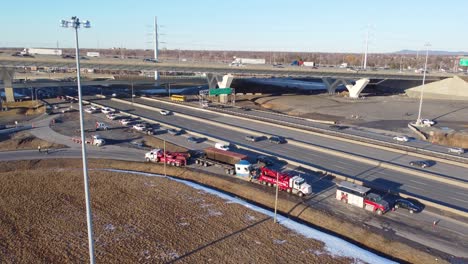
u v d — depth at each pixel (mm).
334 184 49625
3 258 30891
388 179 51031
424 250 33906
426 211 41469
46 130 79375
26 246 32906
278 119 92938
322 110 111312
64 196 44281
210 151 57219
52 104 114625
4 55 110812
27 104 113125
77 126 83688
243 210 41438
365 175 52469
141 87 169500
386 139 73625
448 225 38469
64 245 33156
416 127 85375
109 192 45688
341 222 39031
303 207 42625
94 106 111562
